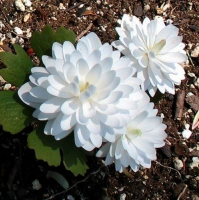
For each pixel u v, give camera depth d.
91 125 0.16
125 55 0.19
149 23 0.19
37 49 0.18
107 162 0.18
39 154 0.16
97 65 0.16
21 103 0.17
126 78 0.16
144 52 0.19
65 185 0.22
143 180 0.23
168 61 0.19
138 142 0.18
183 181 0.23
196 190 0.23
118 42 0.19
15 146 0.22
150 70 0.19
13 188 0.21
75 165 0.17
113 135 0.16
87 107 0.16
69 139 0.17
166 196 0.22
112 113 0.16
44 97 0.16
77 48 0.16
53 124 0.16
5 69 0.17
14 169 0.22
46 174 0.22
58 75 0.16
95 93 0.16
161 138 0.18
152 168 0.23
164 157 0.23
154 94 0.20
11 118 0.17
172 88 0.19
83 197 0.22
